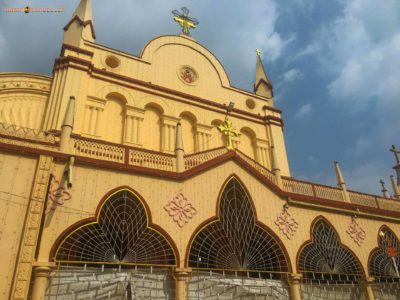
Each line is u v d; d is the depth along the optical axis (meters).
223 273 15.39
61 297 11.99
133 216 14.35
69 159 13.70
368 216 21.22
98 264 13.62
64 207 12.98
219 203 16.39
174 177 15.69
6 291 10.95
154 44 25.36
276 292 16.14
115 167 14.53
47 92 20.38
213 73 27.39
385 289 19.70
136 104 22.08
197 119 24.17
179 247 14.46
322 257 18.28
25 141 13.54
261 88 30.17
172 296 13.80
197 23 30.00
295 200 18.92
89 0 24.36
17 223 12.01
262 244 16.94
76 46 21.48
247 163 18.23
